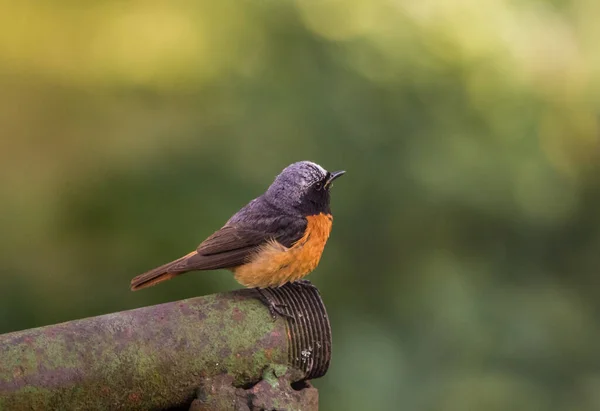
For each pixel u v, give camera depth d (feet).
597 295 52.06
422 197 45.42
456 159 46.73
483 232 49.06
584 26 55.62
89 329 20.76
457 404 43.75
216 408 21.08
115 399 20.70
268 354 22.04
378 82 46.88
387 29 48.57
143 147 43.21
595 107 54.08
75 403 20.21
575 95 53.62
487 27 50.96
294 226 26.58
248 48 47.83
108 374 20.51
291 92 45.42
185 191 41.19
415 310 45.21
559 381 47.34
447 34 49.62
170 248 39.73
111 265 40.47
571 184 53.26
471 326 45.57
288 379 22.07
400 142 45.91
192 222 40.19
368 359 42.50
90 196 41.75
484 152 47.73
